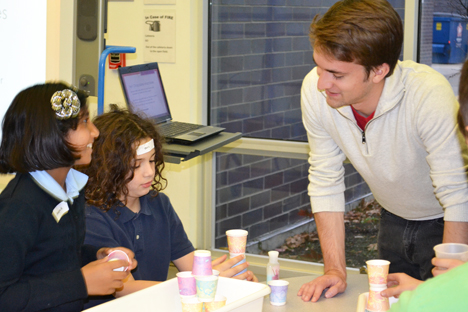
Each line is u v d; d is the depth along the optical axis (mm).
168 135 1896
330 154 1692
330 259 1623
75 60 2119
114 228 1463
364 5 1287
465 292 572
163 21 3289
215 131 2018
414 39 2875
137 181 1463
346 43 1275
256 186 3439
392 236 1792
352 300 1432
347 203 3207
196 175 3441
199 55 3318
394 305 649
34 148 1076
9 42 2225
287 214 3391
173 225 1671
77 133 1139
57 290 1081
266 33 3246
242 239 1389
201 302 1087
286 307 1376
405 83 1468
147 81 2162
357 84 1354
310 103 1658
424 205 1646
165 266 1618
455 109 1373
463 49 2820
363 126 1575
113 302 1049
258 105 3348
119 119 1459
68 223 1182
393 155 1551
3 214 1044
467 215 1368
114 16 3389
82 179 1263
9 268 1022
